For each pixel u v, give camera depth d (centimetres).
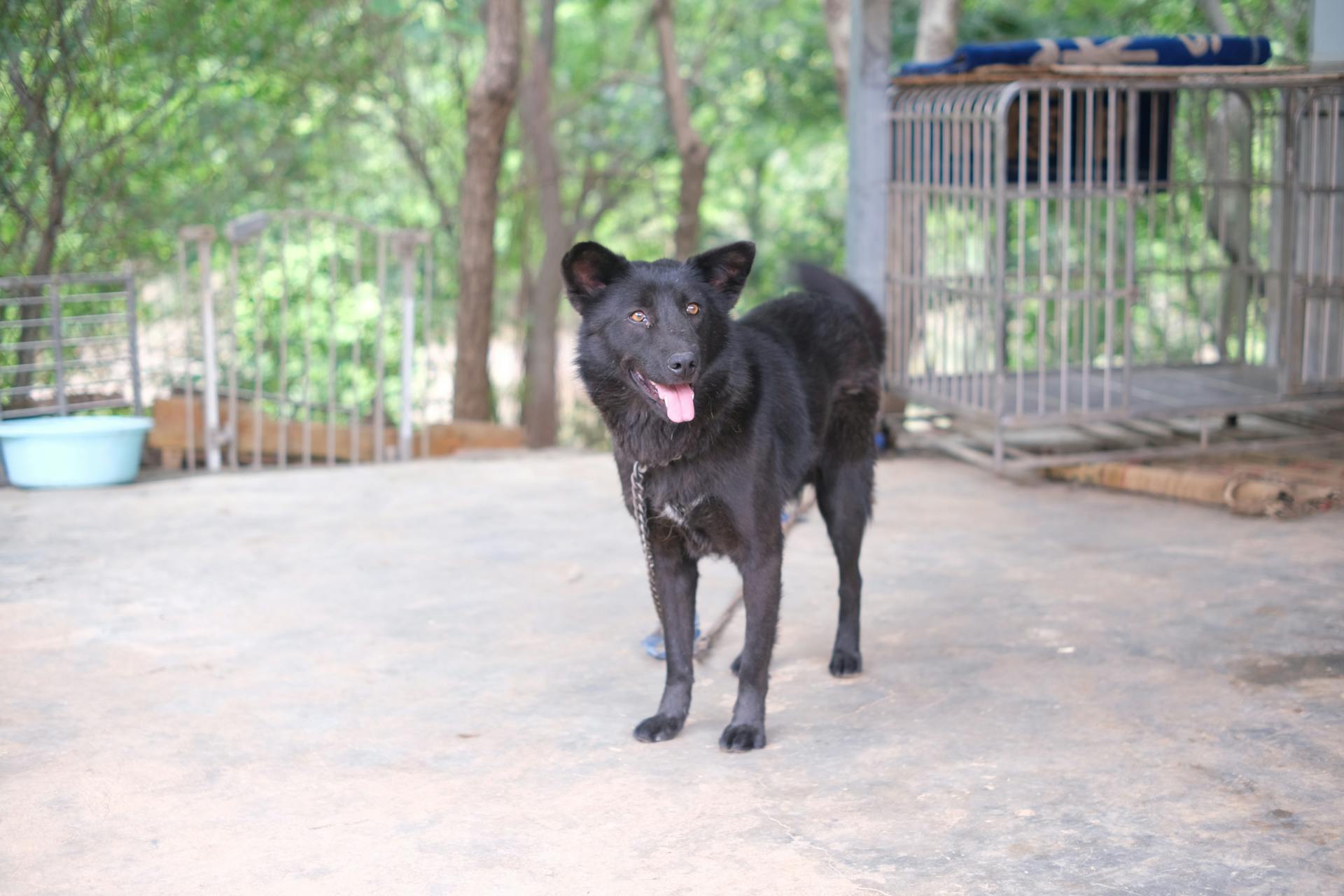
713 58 1631
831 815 310
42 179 916
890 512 634
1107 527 594
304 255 1306
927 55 1015
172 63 933
